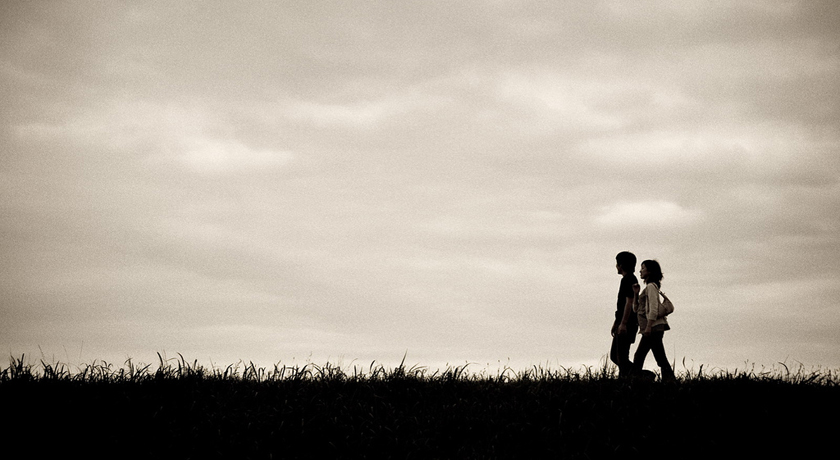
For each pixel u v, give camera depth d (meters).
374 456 7.47
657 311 10.41
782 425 7.77
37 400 7.97
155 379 8.85
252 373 9.41
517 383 9.55
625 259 11.20
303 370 9.47
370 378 9.38
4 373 8.48
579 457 7.43
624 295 10.95
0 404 7.79
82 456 7.19
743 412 8.10
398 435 7.85
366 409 8.34
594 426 7.93
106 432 7.60
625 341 10.81
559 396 8.68
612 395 8.77
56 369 8.98
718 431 7.75
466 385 9.37
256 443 7.50
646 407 8.27
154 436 7.59
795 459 7.23
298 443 7.65
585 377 9.69
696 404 8.27
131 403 8.10
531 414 8.30
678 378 9.24
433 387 9.16
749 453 7.34
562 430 7.93
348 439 7.72
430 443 7.78
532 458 7.49
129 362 9.28
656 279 10.77
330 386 9.04
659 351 10.37
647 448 7.52
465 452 7.61
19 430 7.42
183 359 9.38
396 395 8.92
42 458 7.10
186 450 7.41
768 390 8.64
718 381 9.00
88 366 9.14
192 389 8.63
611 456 7.45
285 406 8.30
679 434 7.78
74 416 7.79
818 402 8.32
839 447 7.37
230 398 8.45
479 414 8.35
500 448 7.68
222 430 7.77
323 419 8.02
